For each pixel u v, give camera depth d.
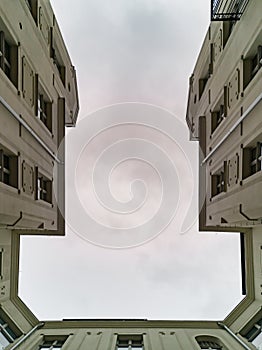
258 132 11.74
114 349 15.50
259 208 11.65
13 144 12.01
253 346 15.06
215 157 17.53
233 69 14.40
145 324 18.59
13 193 11.84
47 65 16.67
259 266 17.31
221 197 16.22
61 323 18.61
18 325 16.83
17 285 18.02
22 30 12.93
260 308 16.86
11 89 11.72
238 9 13.40
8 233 17.05
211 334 17.36
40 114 16.55
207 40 18.95
